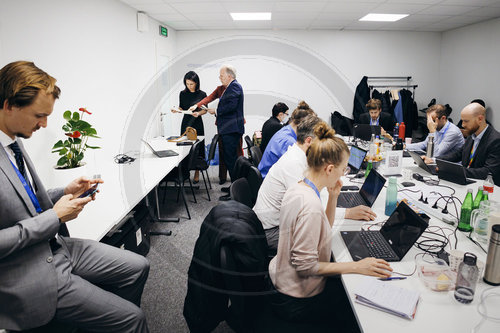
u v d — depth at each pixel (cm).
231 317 121
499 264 112
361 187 224
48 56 249
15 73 107
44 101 112
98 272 143
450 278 115
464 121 270
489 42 486
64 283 121
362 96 579
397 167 261
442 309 103
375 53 583
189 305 119
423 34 579
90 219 179
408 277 121
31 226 107
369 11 439
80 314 124
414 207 182
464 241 147
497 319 98
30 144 229
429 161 292
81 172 225
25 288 112
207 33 576
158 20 493
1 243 100
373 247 142
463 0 385
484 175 249
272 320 126
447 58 575
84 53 302
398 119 564
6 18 206
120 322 130
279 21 503
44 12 244
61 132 266
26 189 120
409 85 599
